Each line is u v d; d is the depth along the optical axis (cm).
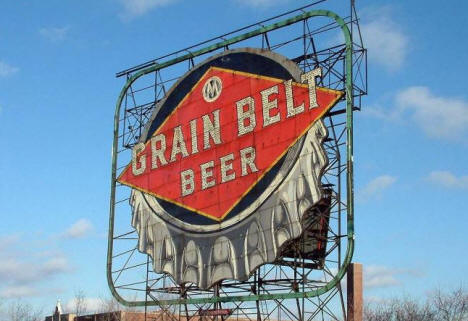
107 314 6119
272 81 3756
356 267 4044
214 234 3819
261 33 3944
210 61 4122
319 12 3706
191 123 4128
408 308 5678
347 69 3488
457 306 5616
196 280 3847
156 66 4447
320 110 3494
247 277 3600
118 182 4441
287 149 3584
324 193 3534
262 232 3588
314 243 3562
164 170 4203
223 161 3888
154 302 4062
